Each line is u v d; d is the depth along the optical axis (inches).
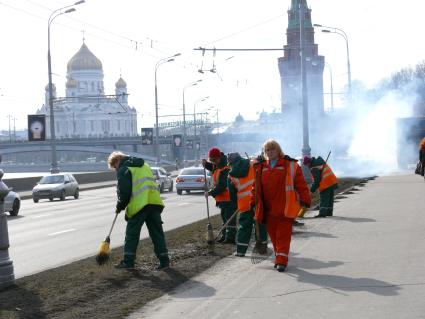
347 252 506.9
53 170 2233.0
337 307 329.7
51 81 2237.9
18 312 353.1
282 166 444.1
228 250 559.8
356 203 983.6
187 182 1706.4
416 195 1082.1
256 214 450.0
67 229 893.8
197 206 1232.8
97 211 1232.8
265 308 339.0
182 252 550.9
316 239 595.2
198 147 5167.3
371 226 674.8
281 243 446.6
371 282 384.2
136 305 364.8
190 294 391.9
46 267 557.9
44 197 1672.0
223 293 387.5
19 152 5944.9
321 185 805.9
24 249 693.3
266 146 445.1
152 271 466.9
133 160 476.4
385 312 313.9
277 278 419.5
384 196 1096.8
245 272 451.5
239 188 522.3
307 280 404.8
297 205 444.8
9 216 1186.0
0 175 429.4
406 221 705.0
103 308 360.8
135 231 473.4
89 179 2669.8
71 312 354.0
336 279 400.8
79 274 457.7
